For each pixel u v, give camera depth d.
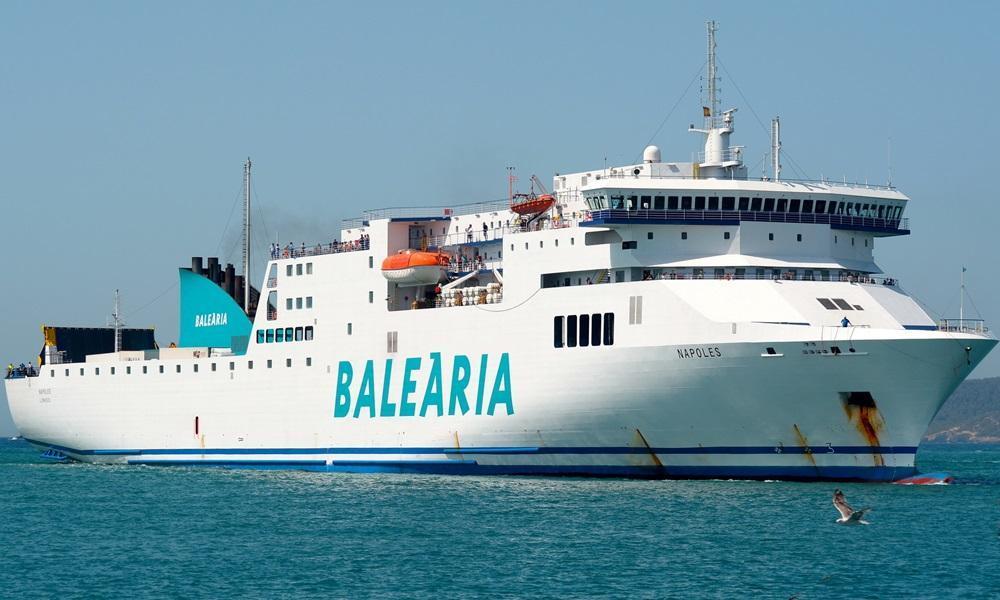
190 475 134.00
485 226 126.00
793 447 105.19
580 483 111.00
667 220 110.06
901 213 119.06
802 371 101.38
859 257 117.31
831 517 93.12
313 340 131.38
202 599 74.00
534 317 113.75
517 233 116.62
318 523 97.25
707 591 73.62
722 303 104.62
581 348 110.06
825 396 102.00
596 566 79.69
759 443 105.81
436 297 124.19
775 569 78.31
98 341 164.00
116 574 80.69
